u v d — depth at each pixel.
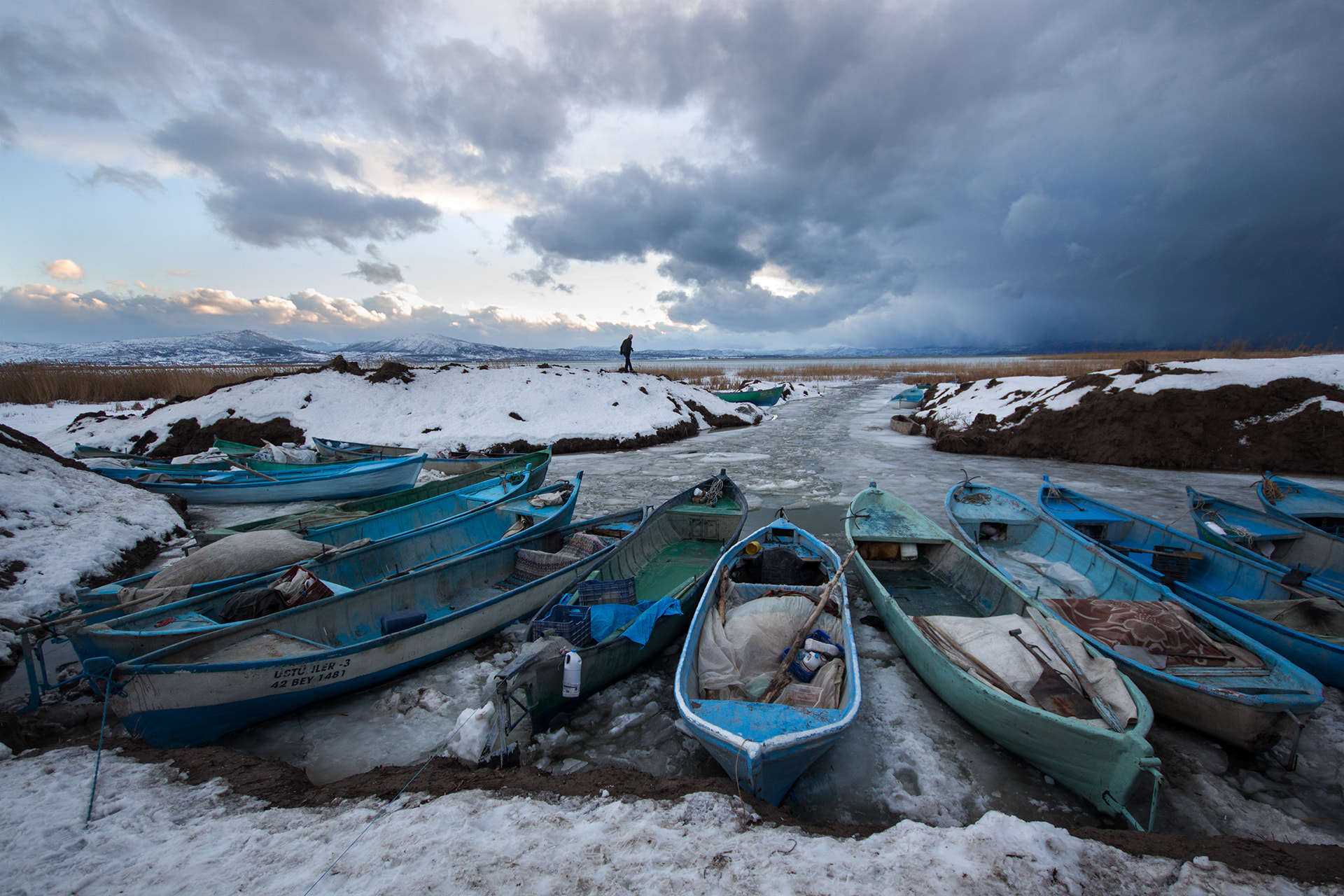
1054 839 3.23
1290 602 5.91
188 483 12.70
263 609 5.51
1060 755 4.19
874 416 29.47
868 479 14.77
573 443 19.86
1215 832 3.90
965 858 3.11
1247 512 8.73
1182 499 12.35
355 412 20.53
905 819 3.97
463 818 3.53
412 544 8.05
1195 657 5.00
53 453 11.41
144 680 4.31
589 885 2.96
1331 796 4.23
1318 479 14.08
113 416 21.72
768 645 5.43
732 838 3.30
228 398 20.41
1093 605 5.70
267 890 2.99
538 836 3.34
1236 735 4.40
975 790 4.33
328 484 13.19
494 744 4.40
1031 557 8.20
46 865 3.19
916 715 5.22
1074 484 13.95
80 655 4.93
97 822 3.58
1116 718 4.15
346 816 3.61
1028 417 18.45
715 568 6.68
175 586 5.96
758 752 3.56
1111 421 16.97
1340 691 5.34
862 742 4.88
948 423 21.30
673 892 2.91
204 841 3.41
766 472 15.99
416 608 6.72
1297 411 15.05
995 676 4.76
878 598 6.60
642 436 21.08
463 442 19.41
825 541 9.91
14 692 5.61
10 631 6.26
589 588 6.26
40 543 8.26
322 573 6.89
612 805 3.61
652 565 8.30
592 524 8.75
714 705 4.27
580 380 23.78
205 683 4.49
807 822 3.99
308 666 4.92
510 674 4.38
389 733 5.05
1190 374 16.78
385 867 3.12
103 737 4.66
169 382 29.78
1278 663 4.78
